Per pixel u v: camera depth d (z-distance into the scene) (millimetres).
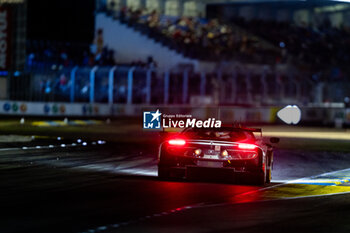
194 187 30453
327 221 21547
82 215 21234
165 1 181875
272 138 35812
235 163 31047
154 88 136000
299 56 170750
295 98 150500
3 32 125625
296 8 198125
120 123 113000
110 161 44969
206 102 135000
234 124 35781
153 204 24406
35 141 64625
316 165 48375
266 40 177000
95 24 161625
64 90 131500
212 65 147625
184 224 19938
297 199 27531
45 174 34969
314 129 114812
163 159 32156
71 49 146250
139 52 157500
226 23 180625
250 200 26547
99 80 135000
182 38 158375
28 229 18359
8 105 119375
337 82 157250
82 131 87438
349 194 30266
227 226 19797
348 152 64125
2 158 44875
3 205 23031
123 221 20188
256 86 145125
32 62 132750
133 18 165625
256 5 191000
